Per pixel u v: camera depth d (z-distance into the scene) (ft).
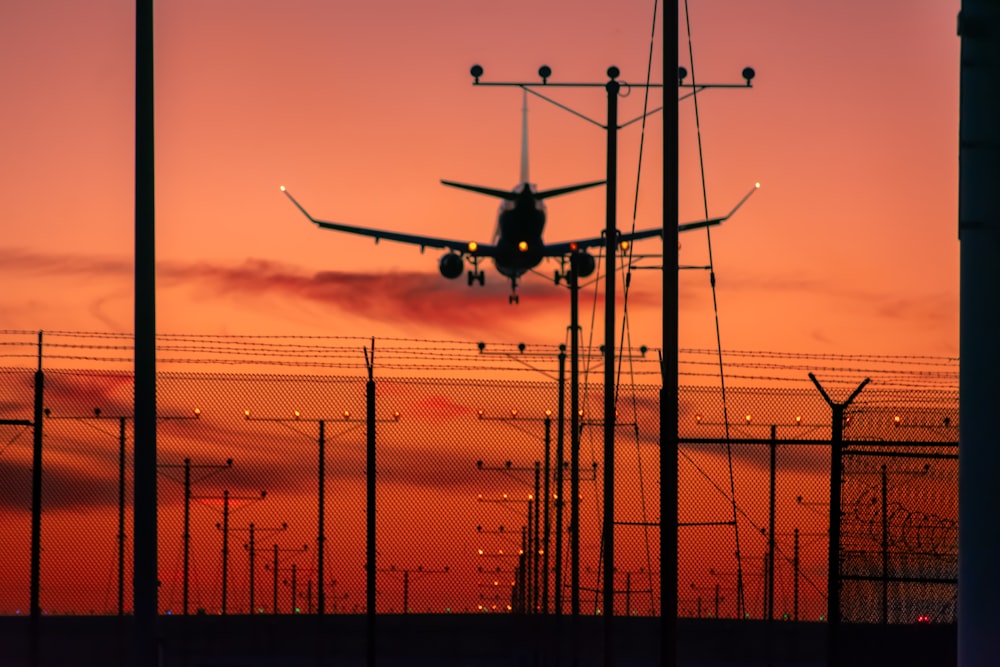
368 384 212.64
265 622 321.11
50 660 264.72
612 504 253.85
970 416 131.54
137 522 177.78
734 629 340.18
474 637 325.62
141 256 180.04
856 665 191.93
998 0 128.47
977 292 130.31
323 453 233.76
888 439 195.42
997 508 129.29
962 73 132.36
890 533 194.08
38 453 216.54
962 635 133.18
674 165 195.42
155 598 177.88
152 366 179.52
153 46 182.50
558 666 293.84
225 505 314.55
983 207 129.70
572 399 258.37
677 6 197.06
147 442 178.50
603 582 255.09
